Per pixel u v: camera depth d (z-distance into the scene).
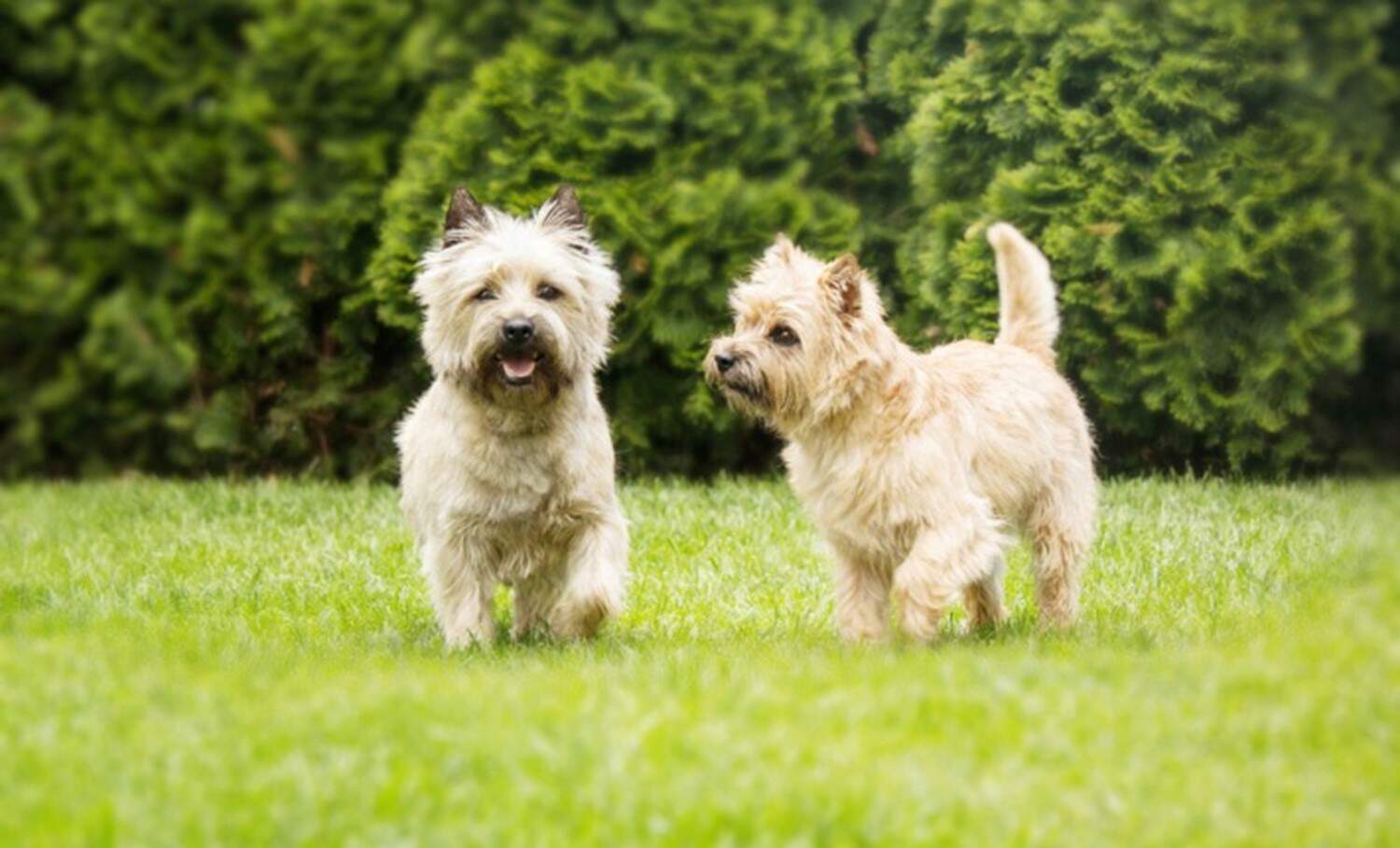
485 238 7.03
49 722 5.02
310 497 11.12
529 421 6.84
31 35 12.92
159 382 12.92
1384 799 4.65
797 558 8.85
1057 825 4.42
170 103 12.61
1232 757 4.93
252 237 12.33
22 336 13.36
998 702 5.23
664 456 12.17
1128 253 10.90
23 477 13.62
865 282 6.53
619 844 4.28
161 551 9.26
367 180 12.07
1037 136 11.11
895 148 11.95
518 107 11.34
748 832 4.32
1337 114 11.37
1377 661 5.91
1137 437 11.62
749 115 11.49
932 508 6.45
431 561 7.01
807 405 6.56
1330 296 10.90
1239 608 7.25
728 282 11.32
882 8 12.01
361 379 12.41
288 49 12.18
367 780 4.59
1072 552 7.13
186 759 4.76
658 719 4.97
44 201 12.89
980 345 7.15
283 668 6.04
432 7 12.02
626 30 11.81
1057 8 11.03
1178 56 10.87
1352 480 11.74
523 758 4.73
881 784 4.60
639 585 8.27
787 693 5.34
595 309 7.12
